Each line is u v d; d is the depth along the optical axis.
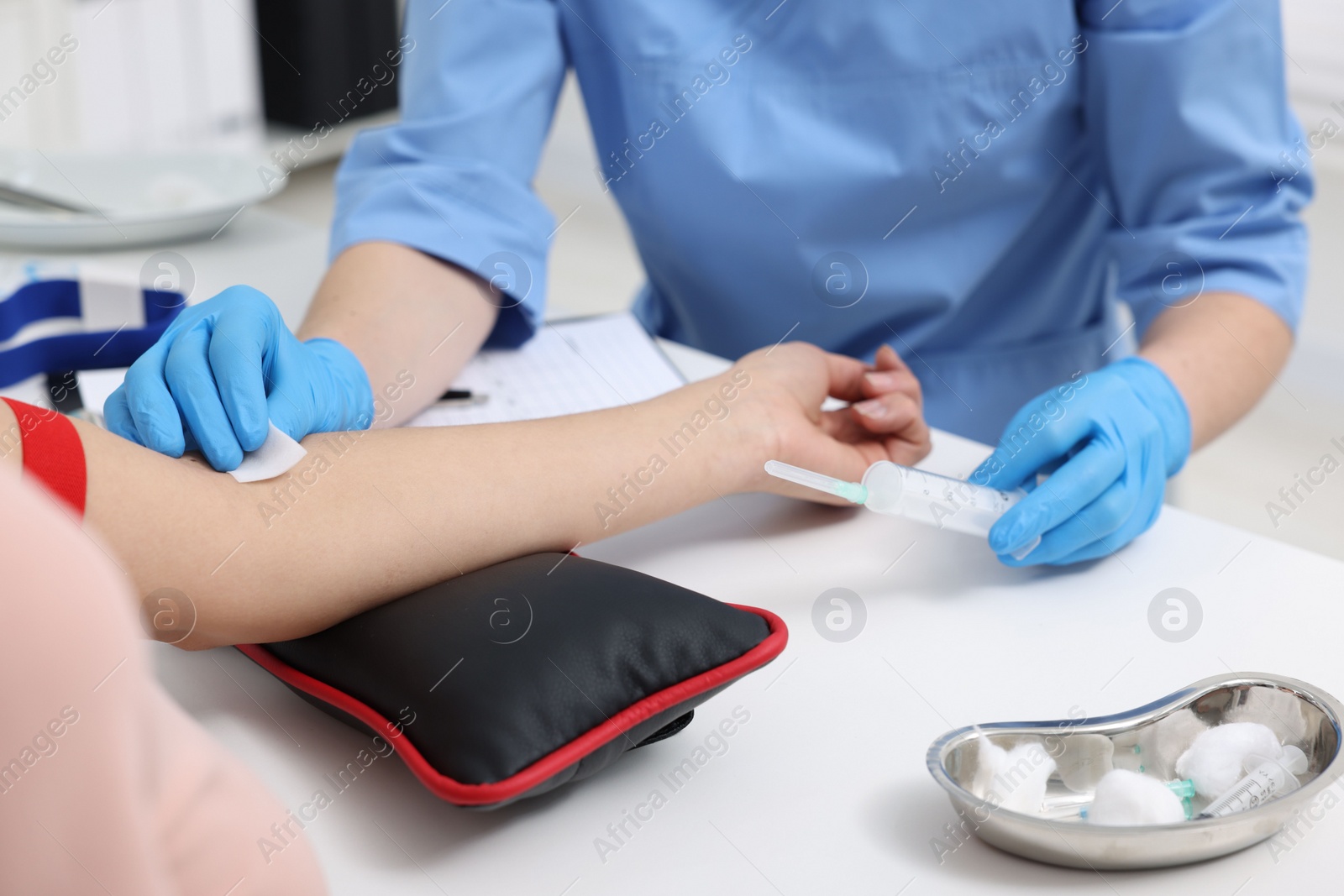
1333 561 0.69
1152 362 0.84
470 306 0.90
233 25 2.92
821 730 0.53
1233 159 0.98
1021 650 0.60
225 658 0.59
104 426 0.62
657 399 0.73
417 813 0.48
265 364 0.66
